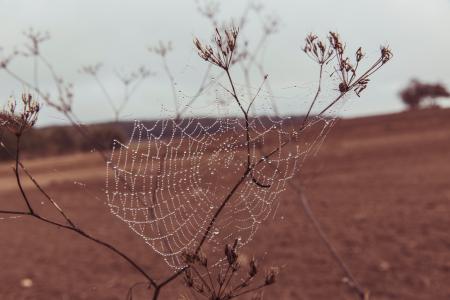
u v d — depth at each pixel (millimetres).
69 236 12969
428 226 10844
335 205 13297
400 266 8742
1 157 31875
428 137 29672
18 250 11844
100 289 8750
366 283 8188
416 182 16234
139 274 9430
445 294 7633
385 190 15195
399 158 22516
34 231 13977
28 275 9812
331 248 5594
